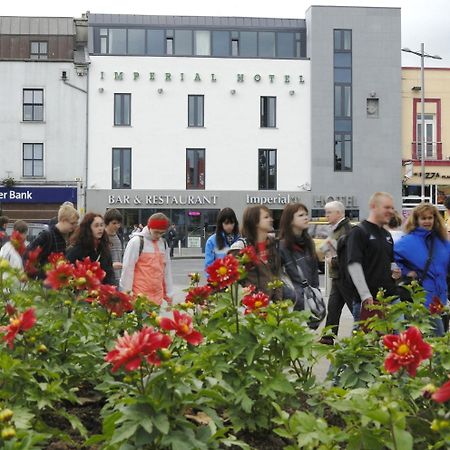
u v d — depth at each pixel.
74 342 5.27
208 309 5.46
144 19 45.66
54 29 45.19
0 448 3.11
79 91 43.50
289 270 7.07
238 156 45.00
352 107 45.47
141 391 3.70
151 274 8.66
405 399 4.25
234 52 46.16
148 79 44.19
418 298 6.04
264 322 4.90
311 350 5.01
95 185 43.62
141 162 44.25
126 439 3.58
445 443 3.46
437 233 7.93
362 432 3.45
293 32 46.41
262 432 4.85
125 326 5.89
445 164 47.59
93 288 5.47
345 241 7.54
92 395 5.46
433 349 4.79
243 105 44.94
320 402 4.76
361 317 7.16
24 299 5.39
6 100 42.88
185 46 45.84
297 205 7.18
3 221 12.60
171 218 44.66
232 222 8.94
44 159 43.16
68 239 8.86
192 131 44.62
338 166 45.47
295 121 45.22
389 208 7.34
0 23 45.22
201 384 4.07
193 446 3.55
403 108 47.25
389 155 45.78
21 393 4.54
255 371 4.70
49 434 4.46
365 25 45.44
